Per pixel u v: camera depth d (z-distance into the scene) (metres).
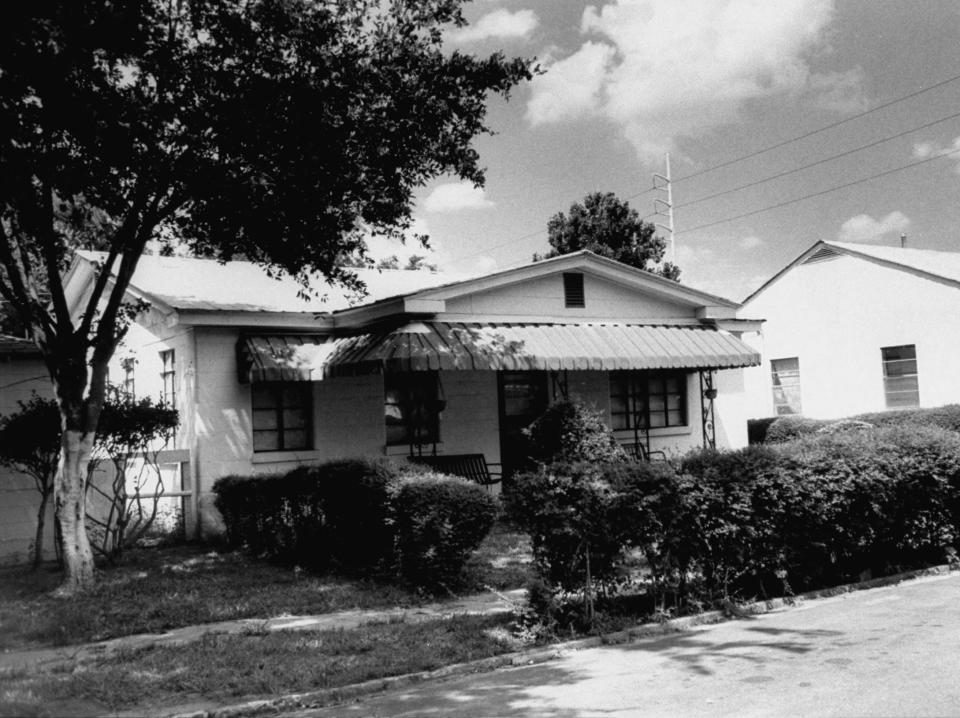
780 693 6.20
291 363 15.75
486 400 18.45
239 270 19.53
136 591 10.80
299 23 11.23
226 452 15.81
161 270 18.61
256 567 12.58
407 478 10.81
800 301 27.23
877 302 25.09
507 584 10.80
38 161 10.50
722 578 9.44
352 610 9.84
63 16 9.12
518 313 17.36
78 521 11.16
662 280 19.14
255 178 11.18
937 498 11.27
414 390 17.70
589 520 8.59
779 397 27.98
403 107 11.98
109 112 10.35
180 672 7.24
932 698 5.89
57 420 12.30
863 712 5.67
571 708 6.12
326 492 11.92
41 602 10.36
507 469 18.61
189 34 11.44
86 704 6.58
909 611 8.87
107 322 11.60
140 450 15.14
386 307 16.00
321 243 12.56
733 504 9.34
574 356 16.75
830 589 10.18
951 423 21.11
